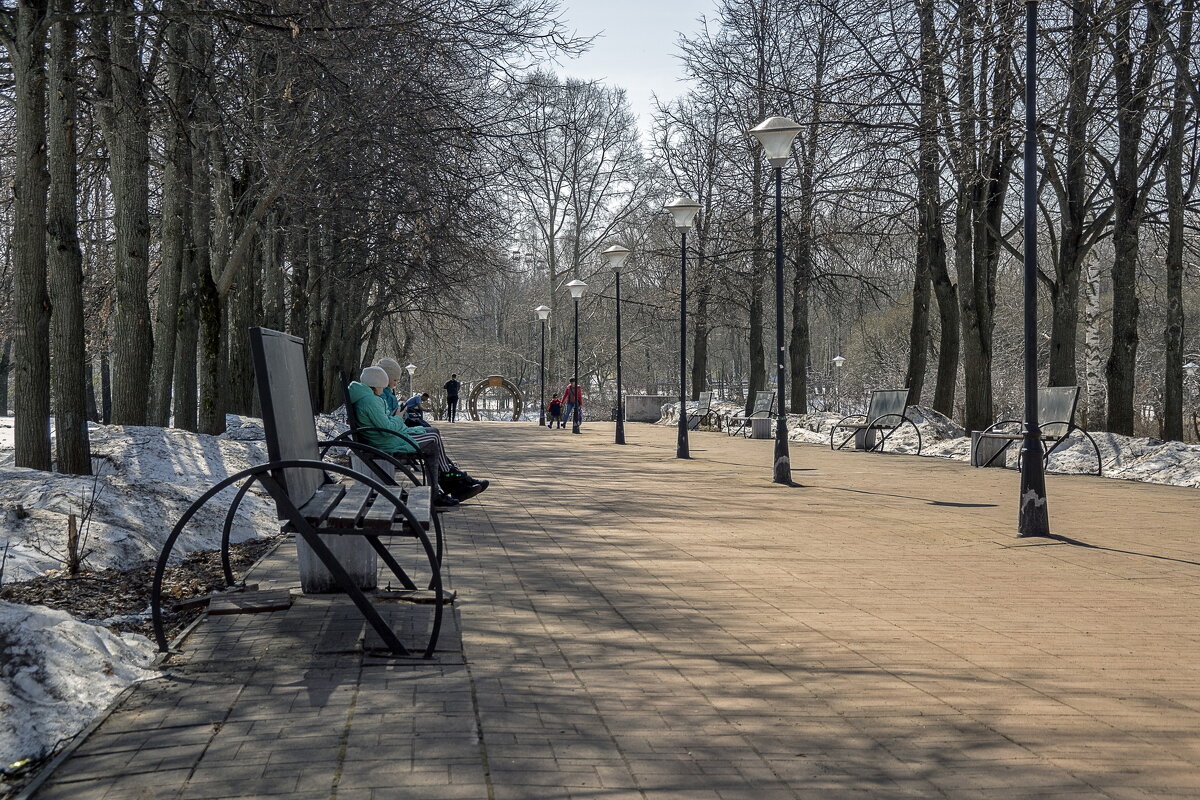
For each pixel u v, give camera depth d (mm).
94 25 12156
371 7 14414
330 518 4914
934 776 3451
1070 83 17859
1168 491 13742
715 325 41969
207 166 19031
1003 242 23453
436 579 4867
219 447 14438
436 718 3939
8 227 26359
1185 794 3307
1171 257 19781
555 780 3336
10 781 3479
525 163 19734
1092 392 32375
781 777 3422
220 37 15617
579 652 5090
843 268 33312
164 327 16578
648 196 55062
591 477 16297
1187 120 19766
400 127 18094
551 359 60156
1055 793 3309
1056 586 7109
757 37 32906
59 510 7941
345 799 3119
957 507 12039
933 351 44125
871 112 20719
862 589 6945
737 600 6520
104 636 4742
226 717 3914
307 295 30641
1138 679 4723
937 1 20188
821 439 26906
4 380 41938
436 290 31656
